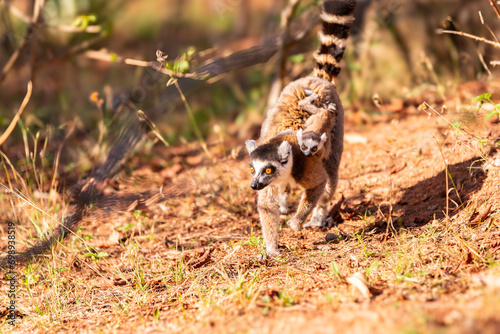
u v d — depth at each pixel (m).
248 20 27.98
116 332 6.77
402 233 8.61
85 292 8.52
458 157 10.55
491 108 11.42
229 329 5.93
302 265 8.05
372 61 17.30
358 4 17.50
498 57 15.69
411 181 10.70
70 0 21.50
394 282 6.66
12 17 20.72
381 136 13.50
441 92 14.52
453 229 8.09
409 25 17.00
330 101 9.82
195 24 30.91
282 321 5.81
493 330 4.67
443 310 5.41
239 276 7.43
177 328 6.45
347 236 9.12
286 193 9.34
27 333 7.33
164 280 8.26
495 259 6.86
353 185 11.22
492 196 8.66
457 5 16.52
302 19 17.12
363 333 5.10
